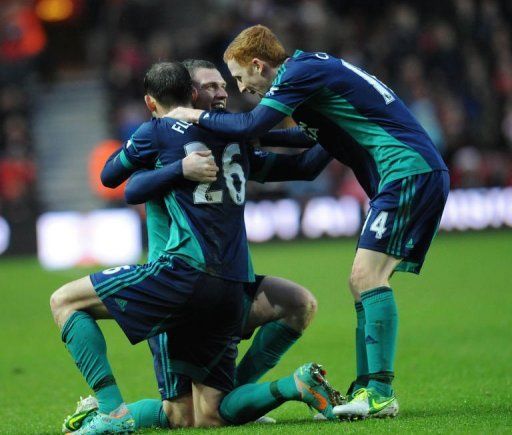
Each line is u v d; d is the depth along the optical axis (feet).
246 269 57.16
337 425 54.03
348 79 58.23
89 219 200.34
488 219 224.33
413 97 225.35
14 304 143.54
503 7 252.01
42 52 247.91
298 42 231.50
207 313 55.93
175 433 55.06
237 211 57.16
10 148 219.20
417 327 110.32
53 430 60.39
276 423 58.44
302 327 60.23
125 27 239.91
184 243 55.42
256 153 63.00
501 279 151.23
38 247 205.77
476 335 102.73
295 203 215.51
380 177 58.08
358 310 59.57
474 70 239.50
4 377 87.45
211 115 56.65
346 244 208.85
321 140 60.49
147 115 224.74
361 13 249.75
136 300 54.95
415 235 57.26
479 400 65.46
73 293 55.47
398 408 59.93
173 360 57.72
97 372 54.80
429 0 248.32
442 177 57.82
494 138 235.61
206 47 221.46
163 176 55.62
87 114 243.40
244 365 61.21
